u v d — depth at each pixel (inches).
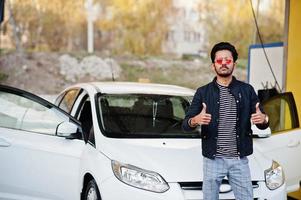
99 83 243.6
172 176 171.2
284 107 253.1
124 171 173.2
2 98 213.5
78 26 668.1
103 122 203.8
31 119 209.9
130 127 206.4
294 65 289.1
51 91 637.3
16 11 648.4
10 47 646.5
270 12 673.0
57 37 660.7
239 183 160.9
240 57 686.5
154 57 684.1
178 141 199.5
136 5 681.0
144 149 186.4
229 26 695.1
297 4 288.0
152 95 226.1
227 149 158.7
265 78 357.7
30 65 645.3
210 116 153.6
